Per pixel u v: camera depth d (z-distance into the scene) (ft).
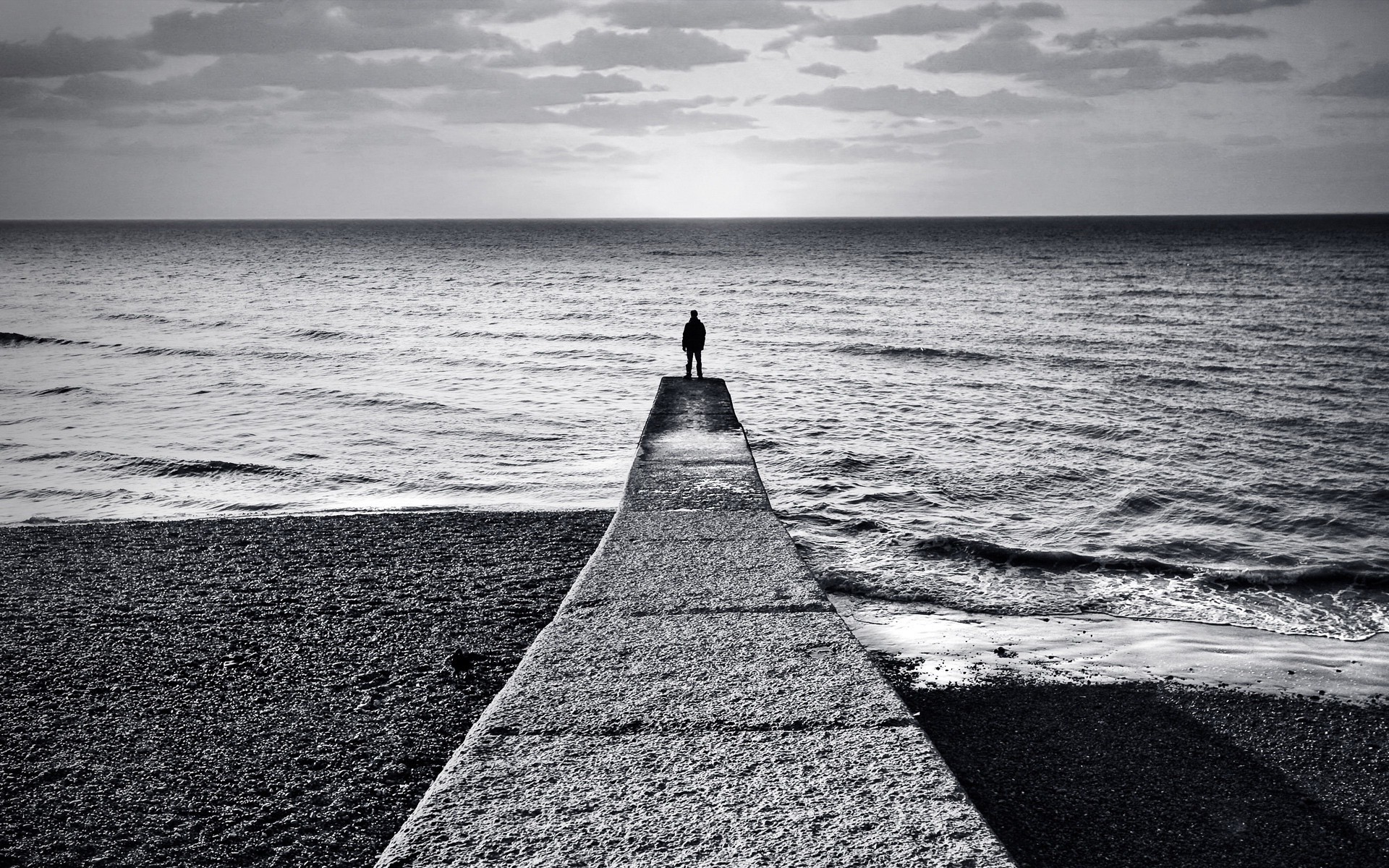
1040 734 17.84
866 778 8.68
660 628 13.34
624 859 7.32
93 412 64.54
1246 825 14.61
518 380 77.41
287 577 24.99
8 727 15.61
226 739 15.16
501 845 7.56
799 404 65.98
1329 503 41.06
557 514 33.47
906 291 168.76
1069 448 52.34
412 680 17.67
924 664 21.95
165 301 155.22
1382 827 14.64
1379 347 91.40
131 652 19.21
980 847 7.40
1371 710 19.44
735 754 9.24
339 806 13.10
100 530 31.01
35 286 188.55
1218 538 36.24
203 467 48.80
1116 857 13.55
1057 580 29.50
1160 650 23.22
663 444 31.58
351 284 191.52
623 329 113.91
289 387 73.67
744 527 19.99
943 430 57.31
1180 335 103.19
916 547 32.99
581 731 9.84
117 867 11.59
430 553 27.66
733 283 191.01
